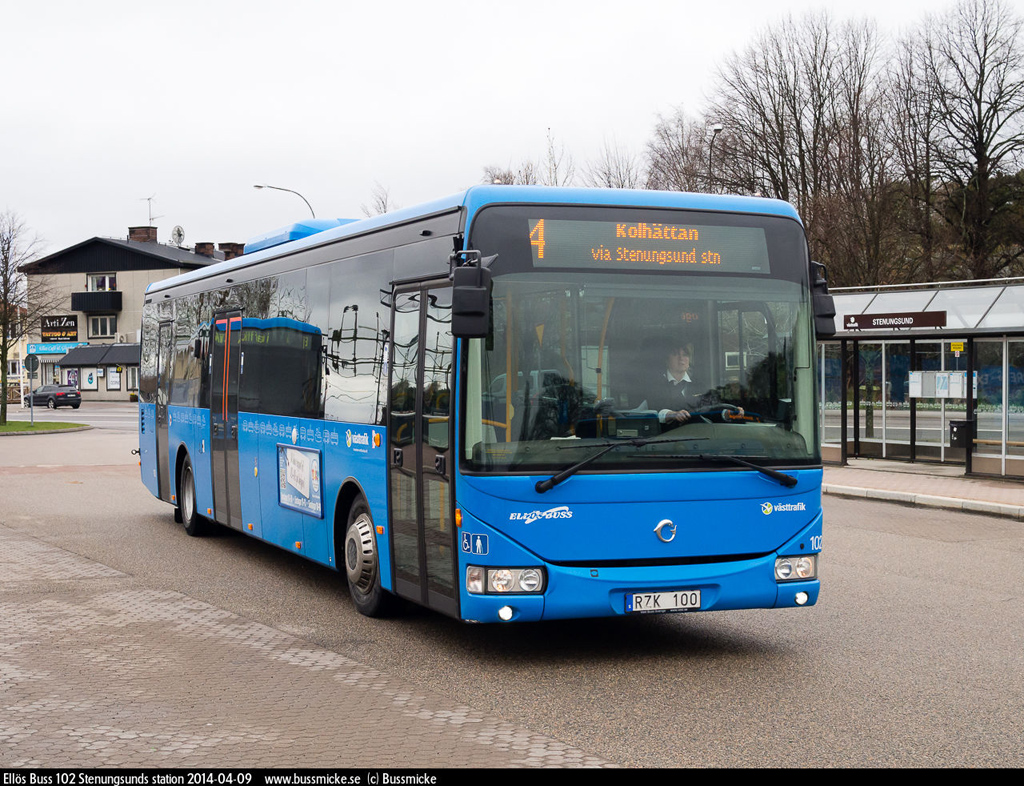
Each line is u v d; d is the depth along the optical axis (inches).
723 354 298.2
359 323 360.8
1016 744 224.1
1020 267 1556.3
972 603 385.1
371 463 344.8
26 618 354.0
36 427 1753.2
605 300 291.4
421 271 318.0
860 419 997.8
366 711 248.1
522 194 292.4
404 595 323.9
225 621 351.6
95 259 3484.3
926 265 1492.4
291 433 417.7
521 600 278.4
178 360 586.9
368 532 355.6
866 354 986.7
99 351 3415.4
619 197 297.9
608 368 288.7
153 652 307.3
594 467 283.6
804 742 225.1
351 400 362.9
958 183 1545.3
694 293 298.0
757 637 331.0
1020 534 577.9
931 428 951.0
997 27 1501.0
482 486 279.6
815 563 303.1
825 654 307.7
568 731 232.8
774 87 1617.9
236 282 496.1
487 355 282.8
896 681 276.8
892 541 548.4
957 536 568.7
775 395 301.4
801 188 1605.6
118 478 908.6
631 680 278.1
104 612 364.8
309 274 410.3
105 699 257.3
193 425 550.3
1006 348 826.8
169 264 3427.7
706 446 292.2
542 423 282.5
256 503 459.2
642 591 285.6
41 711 246.7
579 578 281.0
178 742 223.6
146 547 521.3
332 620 355.6
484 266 283.4
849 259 1457.9
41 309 1921.8
